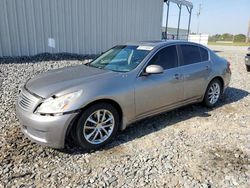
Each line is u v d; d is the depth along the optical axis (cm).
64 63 832
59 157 300
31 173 268
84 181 257
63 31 960
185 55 433
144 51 392
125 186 250
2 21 800
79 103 292
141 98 355
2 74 641
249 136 372
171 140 352
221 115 461
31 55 888
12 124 385
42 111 286
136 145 335
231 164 292
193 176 268
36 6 866
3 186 246
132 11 1175
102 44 1101
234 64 1215
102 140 325
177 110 480
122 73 347
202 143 345
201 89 460
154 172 274
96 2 1031
